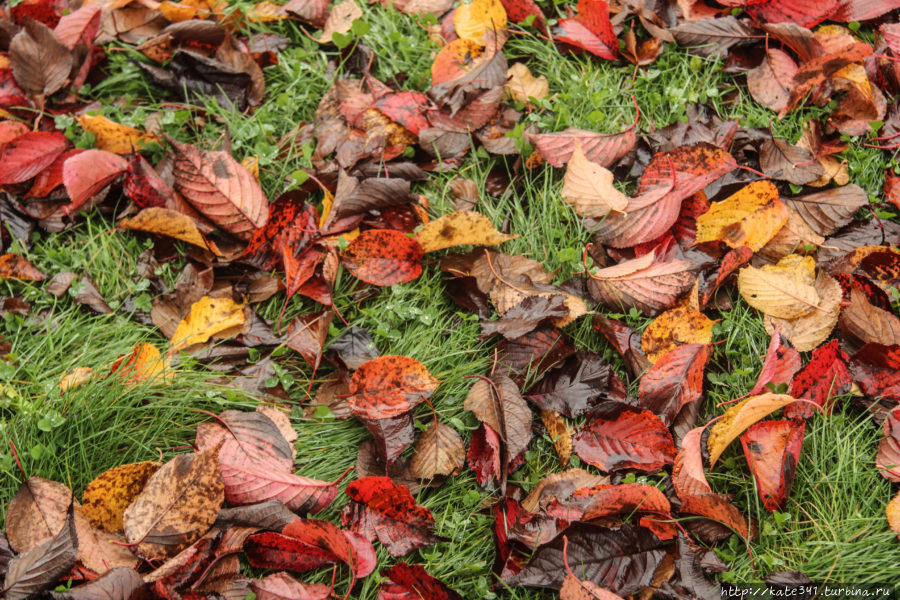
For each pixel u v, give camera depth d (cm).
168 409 200
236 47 258
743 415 184
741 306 221
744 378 208
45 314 215
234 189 218
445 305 224
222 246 225
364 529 185
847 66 250
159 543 172
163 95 255
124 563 170
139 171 220
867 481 196
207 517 175
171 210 211
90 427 194
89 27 253
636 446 195
